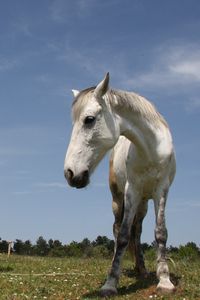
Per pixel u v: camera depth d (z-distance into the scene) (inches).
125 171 253.3
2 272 315.3
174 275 265.0
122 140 259.3
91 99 226.4
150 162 235.1
